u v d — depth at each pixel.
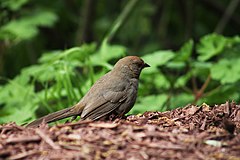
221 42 13.64
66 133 7.96
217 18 21.55
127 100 10.31
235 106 9.41
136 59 10.75
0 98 13.42
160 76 14.13
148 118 9.16
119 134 7.95
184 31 20.89
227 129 8.21
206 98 13.58
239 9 22.08
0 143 7.80
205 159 7.27
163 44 20.39
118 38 19.78
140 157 7.31
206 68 13.84
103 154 7.38
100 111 10.01
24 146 7.68
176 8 20.88
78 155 7.35
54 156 7.36
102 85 10.27
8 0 16.42
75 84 13.11
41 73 13.48
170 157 7.32
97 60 13.91
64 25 20.06
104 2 21.45
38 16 16.66
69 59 13.70
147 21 19.47
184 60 13.82
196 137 7.91
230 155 7.41
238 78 13.09
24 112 11.88
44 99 13.14
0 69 17.48
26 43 18.58
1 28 16.16
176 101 13.59
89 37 19.12
